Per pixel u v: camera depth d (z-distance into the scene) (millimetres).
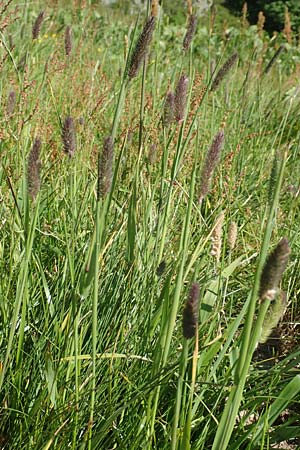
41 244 2805
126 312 2207
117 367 2008
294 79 6566
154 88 3035
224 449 1569
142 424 1909
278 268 1319
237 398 1513
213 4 4766
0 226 2559
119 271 2387
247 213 3619
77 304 2104
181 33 8656
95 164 3277
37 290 2494
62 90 4324
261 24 7375
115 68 6207
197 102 3314
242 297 3115
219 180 3553
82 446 1820
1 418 2018
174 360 2186
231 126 4562
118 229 2436
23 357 2193
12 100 2887
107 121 4246
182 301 2459
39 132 3383
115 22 8383
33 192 1677
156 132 3199
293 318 3242
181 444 1707
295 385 1819
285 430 2059
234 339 2691
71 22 6836
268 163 4328
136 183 2182
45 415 1902
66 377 2008
